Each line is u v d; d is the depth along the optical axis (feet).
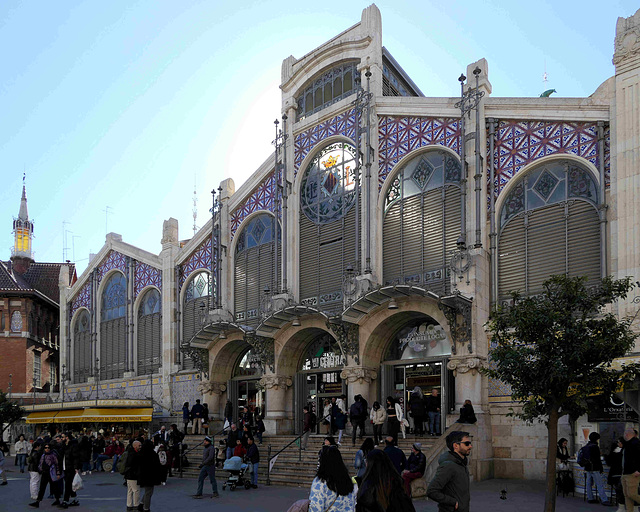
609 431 59.57
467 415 63.31
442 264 76.48
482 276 71.67
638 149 63.31
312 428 82.64
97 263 129.90
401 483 23.81
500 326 46.09
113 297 125.90
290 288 90.27
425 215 79.20
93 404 107.76
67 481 56.29
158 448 73.20
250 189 100.01
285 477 68.23
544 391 42.29
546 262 69.21
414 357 78.89
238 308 98.84
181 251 111.34
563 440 58.34
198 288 108.37
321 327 84.84
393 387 80.02
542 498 54.08
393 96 90.53
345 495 23.40
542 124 71.72
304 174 93.50
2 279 150.20
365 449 44.86
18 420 134.31
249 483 65.16
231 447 70.54
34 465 60.75
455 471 26.45
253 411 96.12
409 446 67.21
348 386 79.87
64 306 136.15
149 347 115.65
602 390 43.37
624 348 41.91
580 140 68.74
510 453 67.62
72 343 134.92
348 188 87.45
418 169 81.10
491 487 60.54
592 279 65.57
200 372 102.37
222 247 102.37
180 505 55.42
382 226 83.20
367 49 88.84
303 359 91.76
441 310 71.15
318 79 95.81
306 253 90.68
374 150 84.69
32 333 150.61
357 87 86.43
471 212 74.08
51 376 159.63
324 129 91.61
